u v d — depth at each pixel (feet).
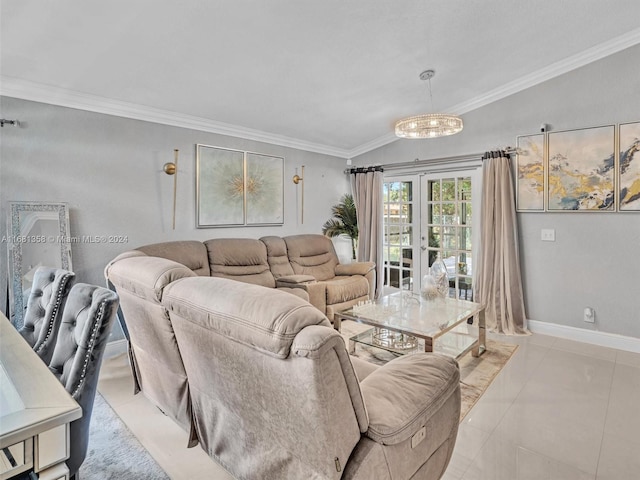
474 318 13.21
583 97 11.35
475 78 12.03
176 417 6.41
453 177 15.03
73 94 9.70
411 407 4.21
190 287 4.84
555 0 8.50
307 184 16.79
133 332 7.09
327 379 3.35
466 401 7.88
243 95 11.22
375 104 13.20
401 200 16.97
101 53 8.19
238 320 3.85
